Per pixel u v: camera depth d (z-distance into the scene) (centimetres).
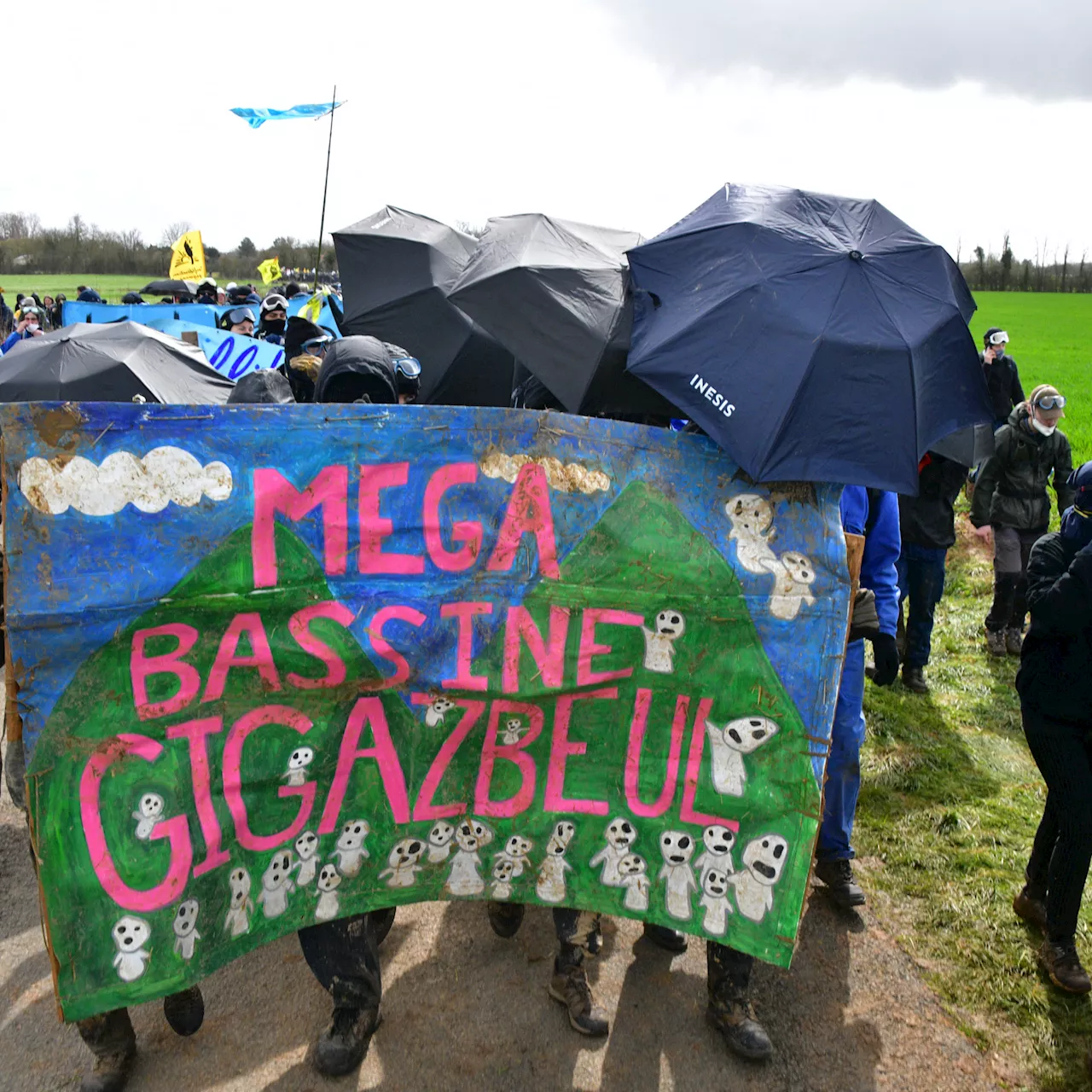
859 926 390
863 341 275
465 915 396
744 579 304
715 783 311
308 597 285
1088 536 350
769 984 358
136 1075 309
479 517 296
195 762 279
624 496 301
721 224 306
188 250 2000
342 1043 310
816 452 270
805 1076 318
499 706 303
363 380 368
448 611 297
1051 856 374
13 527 257
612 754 312
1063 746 350
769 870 309
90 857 268
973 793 490
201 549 273
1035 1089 315
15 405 254
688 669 307
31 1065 315
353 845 302
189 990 314
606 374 329
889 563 389
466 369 482
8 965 360
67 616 262
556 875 316
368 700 296
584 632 303
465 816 310
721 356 279
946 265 308
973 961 370
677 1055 324
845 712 384
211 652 278
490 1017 337
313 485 282
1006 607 660
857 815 469
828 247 292
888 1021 342
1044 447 650
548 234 379
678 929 315
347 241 521
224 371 881
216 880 285
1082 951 372
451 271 503
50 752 263
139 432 265
